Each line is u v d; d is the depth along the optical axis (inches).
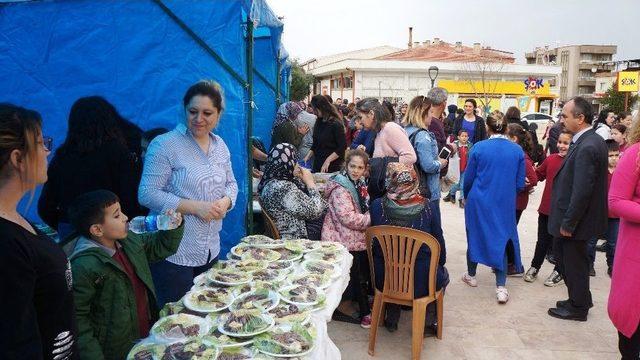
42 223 136.4
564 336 141.0
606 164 138.0
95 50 135.3
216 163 106.1
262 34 273.7
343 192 139.9
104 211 77.3
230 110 138.3
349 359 127.8
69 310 52.4
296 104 263.0
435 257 122.1
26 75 136.9
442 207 323.6
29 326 46.6
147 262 90.3
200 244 104.6
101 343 78.2
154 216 89.1
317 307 85.3
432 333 142.5
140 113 136.9
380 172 158.4
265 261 106.9
